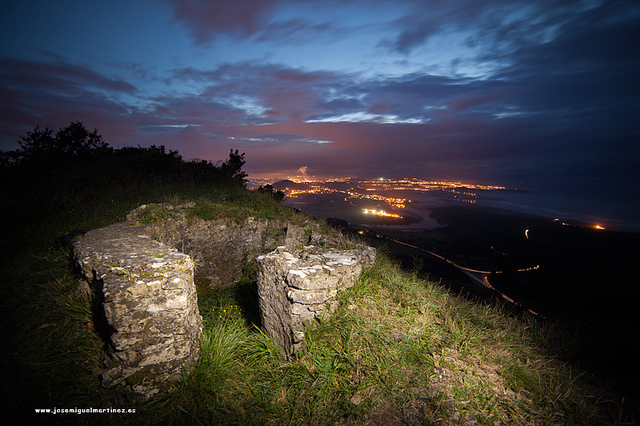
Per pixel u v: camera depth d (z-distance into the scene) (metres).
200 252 6.20
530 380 2.85
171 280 2.79
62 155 10.45
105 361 2.65
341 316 3.39
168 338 2.71
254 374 3.05
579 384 3.01
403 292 4.15
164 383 2.67
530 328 4.21
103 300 2.64
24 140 10.24
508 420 2.45
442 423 2.42
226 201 7.50
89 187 7.37
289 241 6.43
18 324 2.75
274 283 3.46
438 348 3.25
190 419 2.44
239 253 6.69
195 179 9.66
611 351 3.75
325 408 2.59
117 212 5.83
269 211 7.65
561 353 3.71
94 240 3.82
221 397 2.71
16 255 3.98
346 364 2.91
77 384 2.49
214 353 3.07
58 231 4.89
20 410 2.20
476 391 2.71
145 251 3.34
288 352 3.23
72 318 3.00
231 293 5.75
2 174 8.30
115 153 11.67
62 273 3.56
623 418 2.55
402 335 3.32
